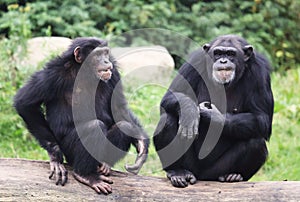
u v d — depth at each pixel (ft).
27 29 63.46
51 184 30.48
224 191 31.55
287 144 53.62
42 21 69.92
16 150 48.78
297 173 47.83
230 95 35.45
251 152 33.86
